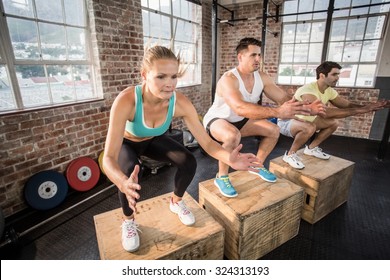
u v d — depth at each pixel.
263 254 1.61
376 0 3.78
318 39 4.35
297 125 2.20
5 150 1.98
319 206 1.93
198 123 1.32
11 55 2.02
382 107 2.12
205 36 4.73
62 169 2.42
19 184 2.10
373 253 1.64
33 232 1.88
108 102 2.78
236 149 1.21
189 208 1.54
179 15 4.16
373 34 3.92
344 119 4.35
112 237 1.31
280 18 4.52
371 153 3.55
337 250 1.67
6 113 1.95
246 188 1.71
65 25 2.38
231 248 1.52
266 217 1.51
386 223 1.96
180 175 1.34
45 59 2.27
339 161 2.21
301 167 2.03
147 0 3.49
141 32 3.05
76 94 2.59
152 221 1.41
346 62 4.25
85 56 2.61
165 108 1.19
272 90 1.92
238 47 1.67
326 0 4.11
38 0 2.15
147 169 2.96
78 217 2.09
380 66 3.88
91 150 2.68
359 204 2.23
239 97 1.54
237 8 4.84
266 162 3.26
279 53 4.72
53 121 2.28
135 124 1.16
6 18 1.96
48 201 2.19
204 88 5.02
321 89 2.33
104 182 2.72
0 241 1.67
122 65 2.88
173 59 0.99
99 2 2.50
